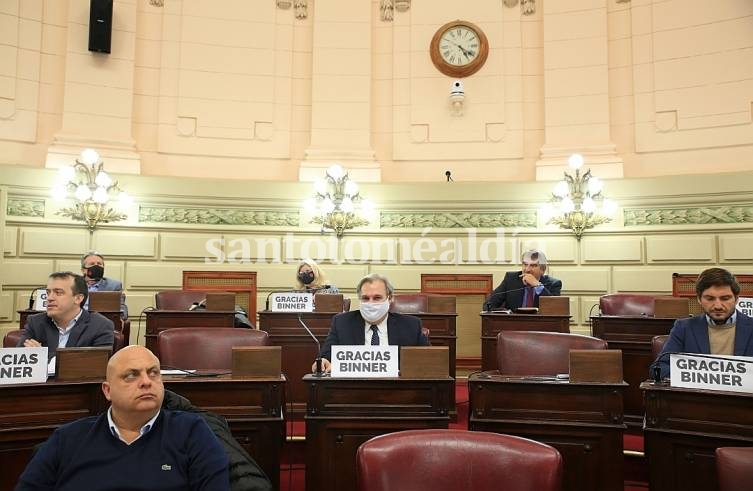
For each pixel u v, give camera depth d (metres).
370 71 9.70
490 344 5.81
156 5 9.53
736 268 8.33
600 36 9.30
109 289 7.23
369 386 3.41
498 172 9.57
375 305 4.27
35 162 8.84
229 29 9.69
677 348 3.91
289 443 4.53
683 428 3.12
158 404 2.36
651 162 9.06
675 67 9.02
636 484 4.11
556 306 5.77
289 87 9.74
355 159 9.53
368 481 2.20
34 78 8.90
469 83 9.69
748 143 8.58
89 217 8.60
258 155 9.64
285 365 5.67
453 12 9.74
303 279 7.15
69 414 3.17
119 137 9.09
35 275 8.51
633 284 8.77
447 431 2.30
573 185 8.82
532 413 3.31
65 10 9.12
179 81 9.50
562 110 9.32
